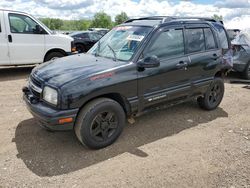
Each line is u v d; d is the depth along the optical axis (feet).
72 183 10.67
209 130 15.74
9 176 11.00
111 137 13.41
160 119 17.04
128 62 13.78
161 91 15.06
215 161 12.42
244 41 28.86
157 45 14.79
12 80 26.91
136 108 14.17
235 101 21.34
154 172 11.47
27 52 28.43
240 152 13.29
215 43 18.29
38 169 11.51
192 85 16.70
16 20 27.48
